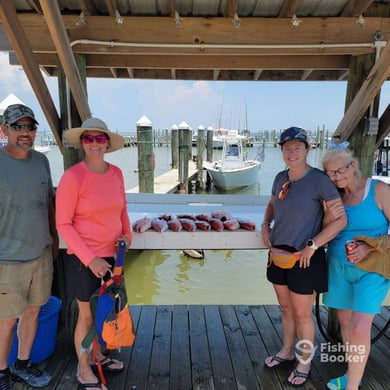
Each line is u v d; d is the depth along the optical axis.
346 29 2.41
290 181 1.92
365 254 1.76
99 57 2.96
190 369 2.25
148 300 5.18
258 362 2.33
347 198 1.89
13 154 1.81
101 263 1.74
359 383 2.01
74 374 2.17
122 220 2.02
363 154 2.60
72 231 1.74
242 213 3.04
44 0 1.72
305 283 1.90
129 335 1.85
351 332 1.82
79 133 1.79
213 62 3.03
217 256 6.87
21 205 1.79
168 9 2.41
